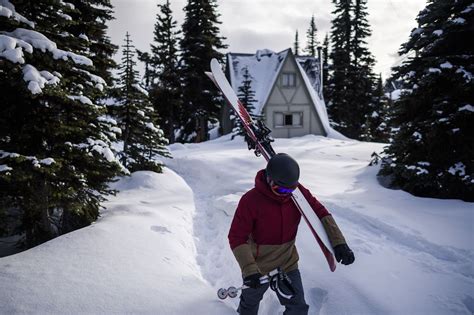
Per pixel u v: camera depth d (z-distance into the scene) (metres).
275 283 2.44
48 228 5.02
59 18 5.01
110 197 7.11
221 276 4.07
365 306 2.99
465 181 6.88
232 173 10.34
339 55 35.44
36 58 4.41
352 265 3.78
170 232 4.85
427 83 7.62
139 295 2.87
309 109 27.03
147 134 10.27
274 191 2.25
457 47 7.72
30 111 4.61
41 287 2.89
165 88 26.02
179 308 2.71
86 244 3.92
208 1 27.94
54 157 4.64
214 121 30.02
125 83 9.94
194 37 27.45
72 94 4.99
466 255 4.09
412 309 2.94
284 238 2.44
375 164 10.29
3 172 4.03
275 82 25.78
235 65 27.42
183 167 12.50
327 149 15.09
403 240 4.65
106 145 5.28
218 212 6.68
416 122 7.97
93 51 8.05
